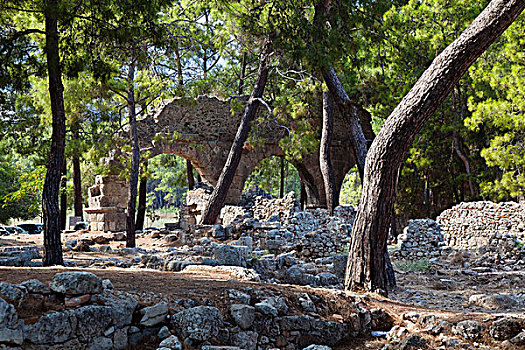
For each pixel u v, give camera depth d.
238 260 10.64
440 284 13.02
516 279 13.31
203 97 25.92
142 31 11.53
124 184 23.94
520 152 18.52
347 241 17.84
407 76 22.59
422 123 9.05
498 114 18.39
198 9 21.31
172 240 19.94
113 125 19.92
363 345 6.93
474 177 24.89
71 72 10.59
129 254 15.23
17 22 12.02
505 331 6.64
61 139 10.35
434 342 6.72
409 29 21.81
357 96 24.16
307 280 10.64
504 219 17.86
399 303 8.60
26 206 37.03
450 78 8.74
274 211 20.77
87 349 4.99
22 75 10.89
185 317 5.73
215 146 26.23
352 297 7.83
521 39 18.23
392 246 20.22
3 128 16.27
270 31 14.13
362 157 13.38
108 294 5.60
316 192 29.88
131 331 5.48
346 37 13.82
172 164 30.62
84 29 11.44
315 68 14.08
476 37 8.41
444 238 19.59
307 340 6.71
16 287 5.02
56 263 10.02
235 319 6.12
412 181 28.91
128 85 19.11
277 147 28.06
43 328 4.71
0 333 4.43
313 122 27.16
